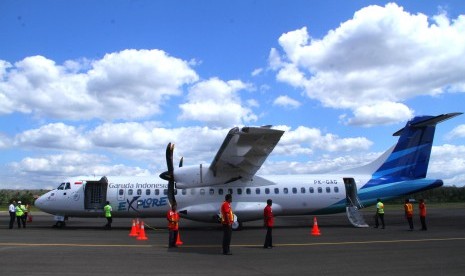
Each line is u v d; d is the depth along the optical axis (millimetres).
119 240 14781
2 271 8688
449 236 15500
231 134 15648
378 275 8375
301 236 15938
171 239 12836
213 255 11141
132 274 8453
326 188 20250
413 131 21250
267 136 16078
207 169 18641
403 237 15258
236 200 19391
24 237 15703
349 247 12641
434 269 8992
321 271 8820
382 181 20531
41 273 8484
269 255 11133
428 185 20719
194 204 19281
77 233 17484
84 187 19953
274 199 19734
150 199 19641
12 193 74188
